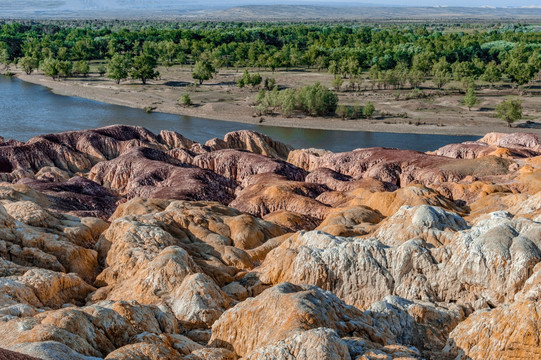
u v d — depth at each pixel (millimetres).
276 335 27062
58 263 47969
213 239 53844
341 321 29344
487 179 74438
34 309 35500
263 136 121250
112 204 79812
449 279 35500
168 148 119562
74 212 68688
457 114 160500
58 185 82688
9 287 39094
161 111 167750
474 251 34969
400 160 90062
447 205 61031
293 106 162500
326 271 38156
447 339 29984
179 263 41938
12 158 100250
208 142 117188
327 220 57938
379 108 169125
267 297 30547
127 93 190250
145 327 33219
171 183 85812
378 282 36875
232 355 28891
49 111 163125
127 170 94812
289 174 93938
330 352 23922
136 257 48000
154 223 55094
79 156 105750
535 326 25781
